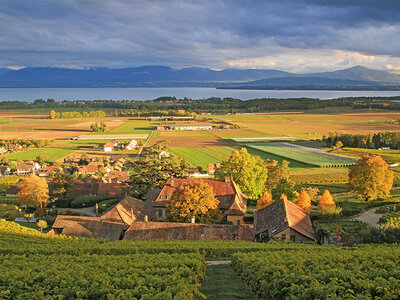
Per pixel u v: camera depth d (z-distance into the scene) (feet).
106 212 256.73
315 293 107.76
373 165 306.55
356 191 314.96
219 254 184.65
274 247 185.47
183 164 375.86
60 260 168.96
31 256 174.60
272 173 357.61
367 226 234.79
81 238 226.38
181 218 240.32
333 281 114.32
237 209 261.24
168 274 138.62
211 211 244.83
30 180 343.67
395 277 122.31
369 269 131.44
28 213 330.54
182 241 208.13
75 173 502.38
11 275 138.92
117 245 195.52
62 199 357.82
